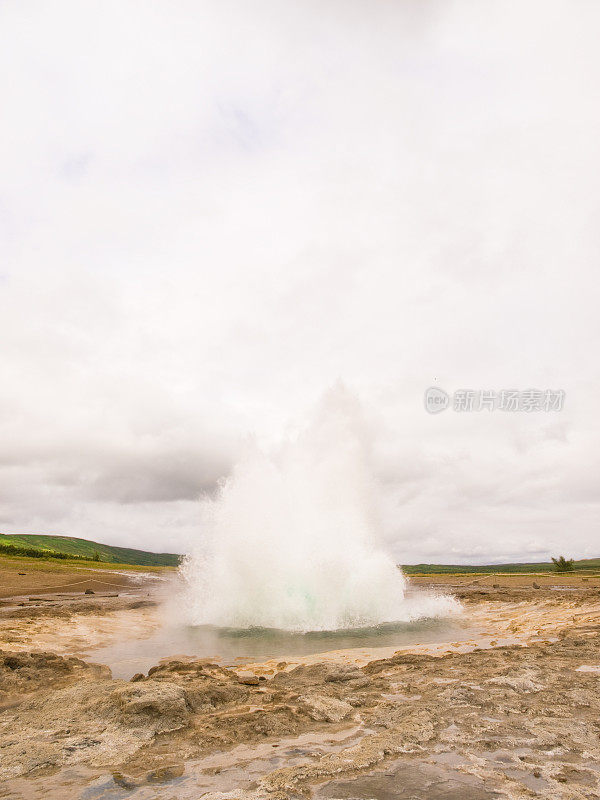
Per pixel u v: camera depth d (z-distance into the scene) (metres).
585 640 12.83
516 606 24.12
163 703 7.57
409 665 11.27
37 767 5.87
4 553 84.62
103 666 12.35
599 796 4.85
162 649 15.49
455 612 23.94
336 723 7.30
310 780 5.32
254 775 5.53
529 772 5.43
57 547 182.25
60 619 21.16
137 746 6.48
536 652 11.66
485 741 6.30
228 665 12.95
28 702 8.69
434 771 5.49
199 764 5.89
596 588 32.94
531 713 7.31
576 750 6.00
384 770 5.54
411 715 7.27
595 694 8.08
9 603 29.08
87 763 5.97
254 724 7.17
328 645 16.02
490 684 8.79
